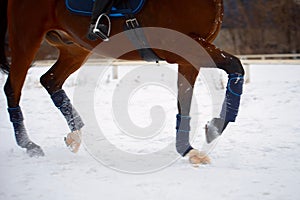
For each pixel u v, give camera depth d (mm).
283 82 15953
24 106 10688
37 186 4695
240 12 42469
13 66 6320
